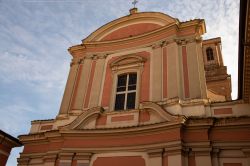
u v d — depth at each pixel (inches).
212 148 486.3
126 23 762.2
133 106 607.5
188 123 508.4
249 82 455.5
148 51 673.6
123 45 714.8
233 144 479.5
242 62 432.5
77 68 725.3
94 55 725.9
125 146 538.6
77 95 664.4
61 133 581.3
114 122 577.3
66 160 555.5
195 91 560.7
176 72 593.6
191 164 483.8
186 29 661.9
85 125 589.3
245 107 510.3
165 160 494.3
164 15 709.3
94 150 553.9
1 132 602.9
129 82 649.0
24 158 605.9
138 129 535.8
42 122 651.5
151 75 627.2
